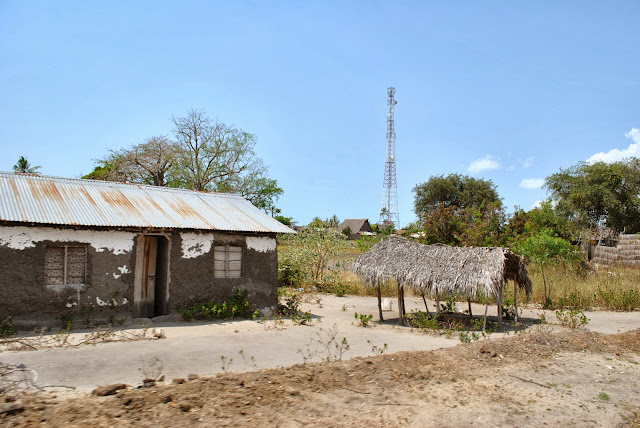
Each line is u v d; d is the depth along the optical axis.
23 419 5.38
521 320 14.88
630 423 6.37
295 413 6.13
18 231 11.12
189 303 13.51
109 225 12.15
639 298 18.11
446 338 11.97
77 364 8.26
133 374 7.71
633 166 42.03
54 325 11.39
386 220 59.41
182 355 9.20
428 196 57.00
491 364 8.94
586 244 35.38
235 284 14.41
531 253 23.36
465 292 12.40
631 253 27.94
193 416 5.80
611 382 8.16
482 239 29.39
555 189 43.94
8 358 8.52
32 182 13.18
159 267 13.92
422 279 12.97
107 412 5.71
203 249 13.88
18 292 11.02
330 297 21.06
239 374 7.48
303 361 8.90
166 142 37.44
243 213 15.99
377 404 6.64
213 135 39.16
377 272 13.92
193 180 38.44
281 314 14.99
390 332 12.67
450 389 7.44
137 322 12.53
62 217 11.74
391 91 59.81
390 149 59.88
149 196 15.02
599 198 41.25
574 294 18.47
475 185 55.53
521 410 6.68
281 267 23.95
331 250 24.78
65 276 11.74
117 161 36.25
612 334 12.38
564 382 8.06
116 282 12.40
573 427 6.16
